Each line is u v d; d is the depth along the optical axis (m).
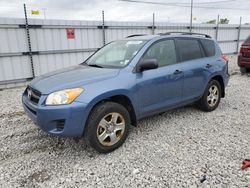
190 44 4.59
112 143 3.38
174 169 2.92
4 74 8.20
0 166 3.11
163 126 4.30
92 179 2.78
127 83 3.44
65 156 3.34
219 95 5.19
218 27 15.96
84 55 10.07
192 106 5.44
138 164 3.06
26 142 3.82
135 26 11.46
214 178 2.71
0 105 6.07
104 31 10.41
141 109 3.69
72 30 9.51
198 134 3.93
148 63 3.50
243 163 2.95
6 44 8.05
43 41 8.85
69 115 2.96
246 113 4.95
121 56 3.97
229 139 3.71
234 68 11.55
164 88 3.95
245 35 18.00
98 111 3.19
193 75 4.43
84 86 3.12
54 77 3.53
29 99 3.45
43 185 2.69
